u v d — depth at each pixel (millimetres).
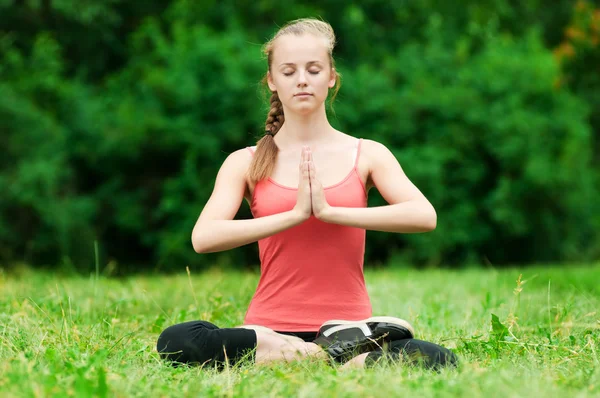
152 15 26578
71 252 21625
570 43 26859
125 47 26406
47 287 9469
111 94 24312
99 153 23031
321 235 5270
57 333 5660
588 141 26188
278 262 5305
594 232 25250
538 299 8594
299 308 5238
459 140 23641
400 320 4871
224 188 5457
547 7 30656
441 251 23609
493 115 23953
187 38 24219
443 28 26984
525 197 23859
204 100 23344
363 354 4742
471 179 23750
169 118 23344
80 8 23734
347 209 5117
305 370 4535
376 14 26859
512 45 26250
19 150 21312
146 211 23734
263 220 5141
